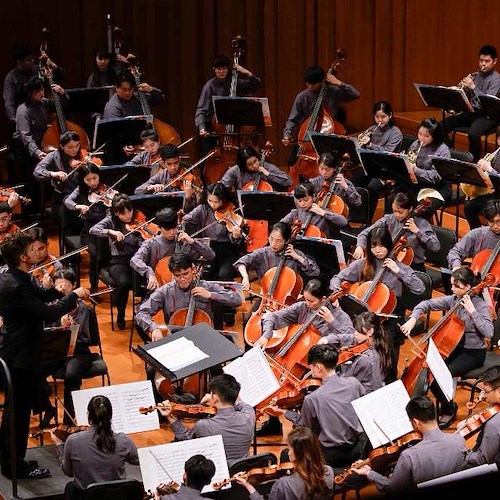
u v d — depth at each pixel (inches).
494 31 1220.5
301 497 507.8
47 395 698.8
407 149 1051.3
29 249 600.1
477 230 818.8
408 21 1234.6
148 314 739.4
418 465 533.0
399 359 805.2
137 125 1029.2
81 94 1096.8
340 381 599.5
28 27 1227.2
